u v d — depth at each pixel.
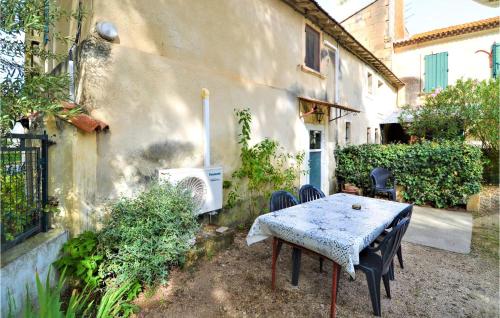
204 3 4.29
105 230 2.85
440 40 11.79
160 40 3.72
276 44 5.82
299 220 2.90
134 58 3.45
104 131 3.18
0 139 2.15
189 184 3.83
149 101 3.60
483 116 7.55
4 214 2.38
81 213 3.19
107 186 3.21
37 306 2.38
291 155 6.27
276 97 5.84
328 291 2.96
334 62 8.09
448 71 11.59
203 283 3.10
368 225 2.73
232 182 4.83
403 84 12.95
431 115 8.66
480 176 5.96
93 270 2.73
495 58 10.46
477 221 5.37
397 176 7.03
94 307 2.59
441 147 6.44
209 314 2.59
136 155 3.48
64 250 2.83
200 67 4.25
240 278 3.21
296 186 6.39
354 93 9.55
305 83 6.80
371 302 2.74
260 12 5.38
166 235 2.94
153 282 2.92
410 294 2.90
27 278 2.29
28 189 2.72
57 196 3.29
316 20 6.99
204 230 4.19
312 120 7.14
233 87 4.82
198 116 4.22
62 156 3.33
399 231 2.62
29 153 2.73
